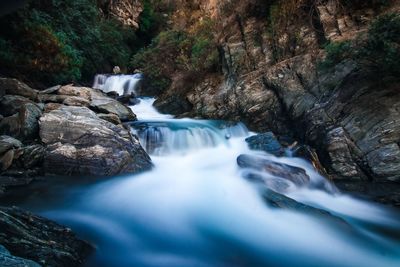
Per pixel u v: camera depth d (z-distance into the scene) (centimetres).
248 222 540
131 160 719
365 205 595
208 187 670
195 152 876
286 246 477
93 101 980
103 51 1823
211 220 549
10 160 648
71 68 1235
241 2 1411
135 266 412
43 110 806
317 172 708
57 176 666
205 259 438
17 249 336
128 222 527
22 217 392
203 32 1611
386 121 694
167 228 519
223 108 1141
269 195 576
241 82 1144
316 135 802
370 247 474
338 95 821
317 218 519
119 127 775
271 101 1026
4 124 732
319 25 1056
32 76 1155
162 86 1530
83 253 399
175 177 723
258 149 843
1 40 967
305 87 938
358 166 695
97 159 682
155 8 2588
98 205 579
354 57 830
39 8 1266
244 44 1271
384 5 927
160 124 940
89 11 1627
